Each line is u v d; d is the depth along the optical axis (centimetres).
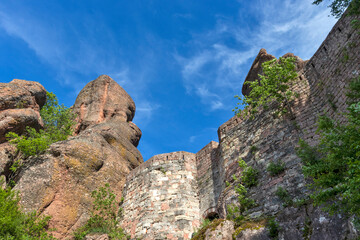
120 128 3031
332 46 1539
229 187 1720
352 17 1404
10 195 1866
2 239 1599
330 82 1489
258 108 1858
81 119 3434
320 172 1170
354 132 856
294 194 1366
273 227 1225
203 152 2331
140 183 2283
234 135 1947
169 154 2366
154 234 1925
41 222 1831
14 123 2280
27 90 2575
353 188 816
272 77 1775
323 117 1050
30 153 2203
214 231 1388
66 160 2212
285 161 1505
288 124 1619
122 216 2195
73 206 2050
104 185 2300
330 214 962
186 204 2064
